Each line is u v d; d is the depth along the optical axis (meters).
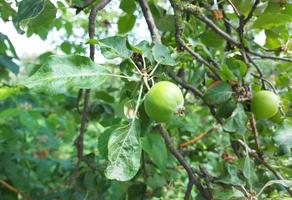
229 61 0.49
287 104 0.48
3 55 0.70
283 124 0.44
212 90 0.46
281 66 0.56
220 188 0.43
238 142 0.53
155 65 0.39
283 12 0.50
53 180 0.96
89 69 0.34
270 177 0.49
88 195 0.60
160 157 0.52
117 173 0.33
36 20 0.49
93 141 1.27
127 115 0.38
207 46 0.59
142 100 0.36
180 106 0.35
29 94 0.95
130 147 0.34
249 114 0.47
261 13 0.49
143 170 0.59
